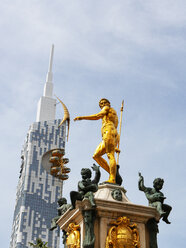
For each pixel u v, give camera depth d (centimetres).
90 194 1495
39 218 12862
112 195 1581
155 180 1633
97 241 1467
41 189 13400
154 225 1561
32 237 12475
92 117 1794
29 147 14150
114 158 1738
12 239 12950
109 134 1761
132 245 1485
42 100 15912
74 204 1501
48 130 14700
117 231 1490
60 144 14525
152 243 1533
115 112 1834
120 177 1764
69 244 1522
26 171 13638
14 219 13475
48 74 16725
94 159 1798
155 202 1588
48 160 14088
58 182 13712
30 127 14675
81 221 1527
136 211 1543
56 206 13238
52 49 17262
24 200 13050
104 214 1502
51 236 12712
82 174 1558
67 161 14050
